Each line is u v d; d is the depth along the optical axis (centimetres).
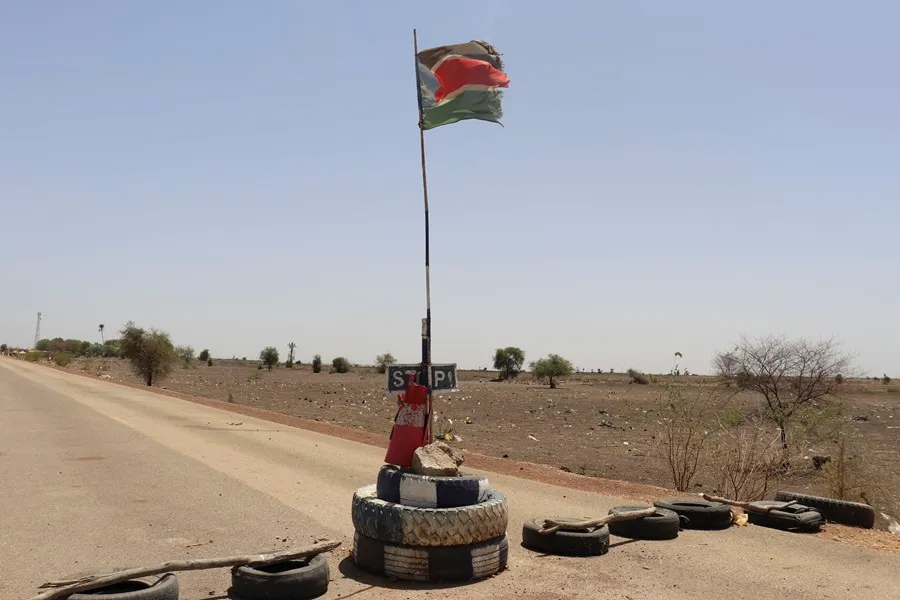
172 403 2978
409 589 668
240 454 1559
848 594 684
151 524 903
